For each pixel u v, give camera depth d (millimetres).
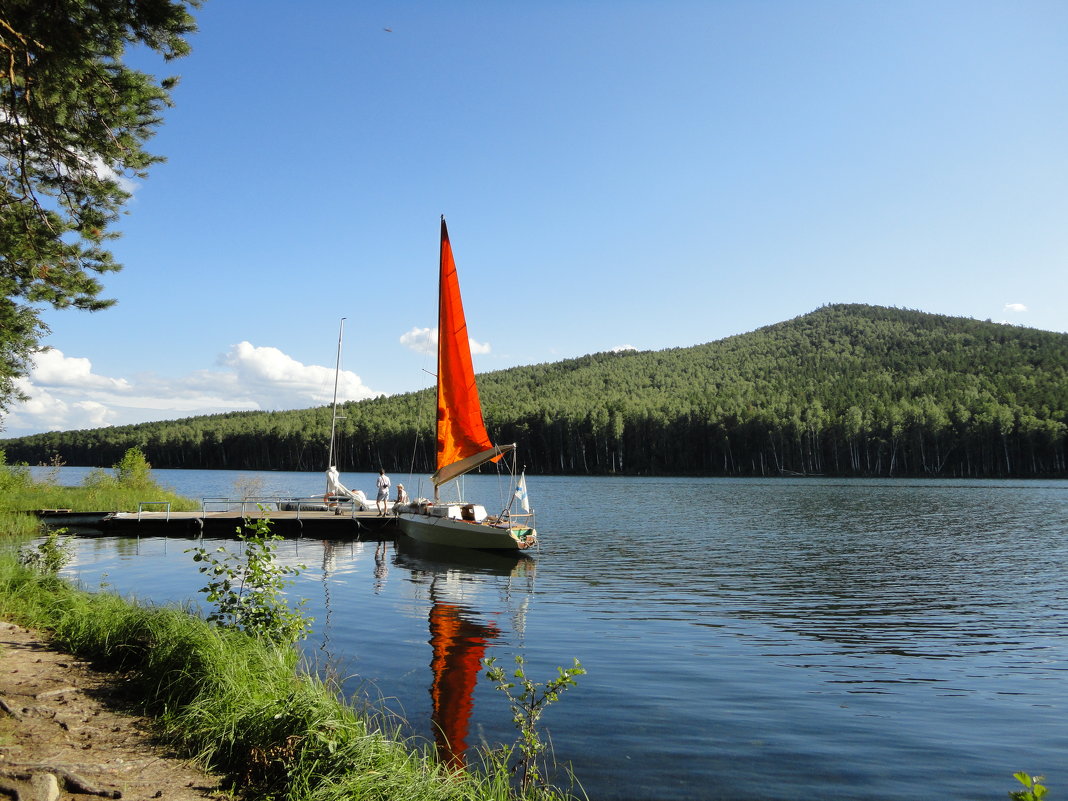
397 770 5965
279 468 152125
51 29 7773
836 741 8711
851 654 13102
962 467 119375
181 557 24531
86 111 8992
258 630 9609
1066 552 28328
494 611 16531
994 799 7172
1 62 8469
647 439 134000
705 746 8445
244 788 5820
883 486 86062
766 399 160000
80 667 9195
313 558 25781
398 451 139500
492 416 150000
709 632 14727
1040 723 9500
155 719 7344
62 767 5613
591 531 36438
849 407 134500
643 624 15367
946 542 31594
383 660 11836
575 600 18125
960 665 12445
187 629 9297
